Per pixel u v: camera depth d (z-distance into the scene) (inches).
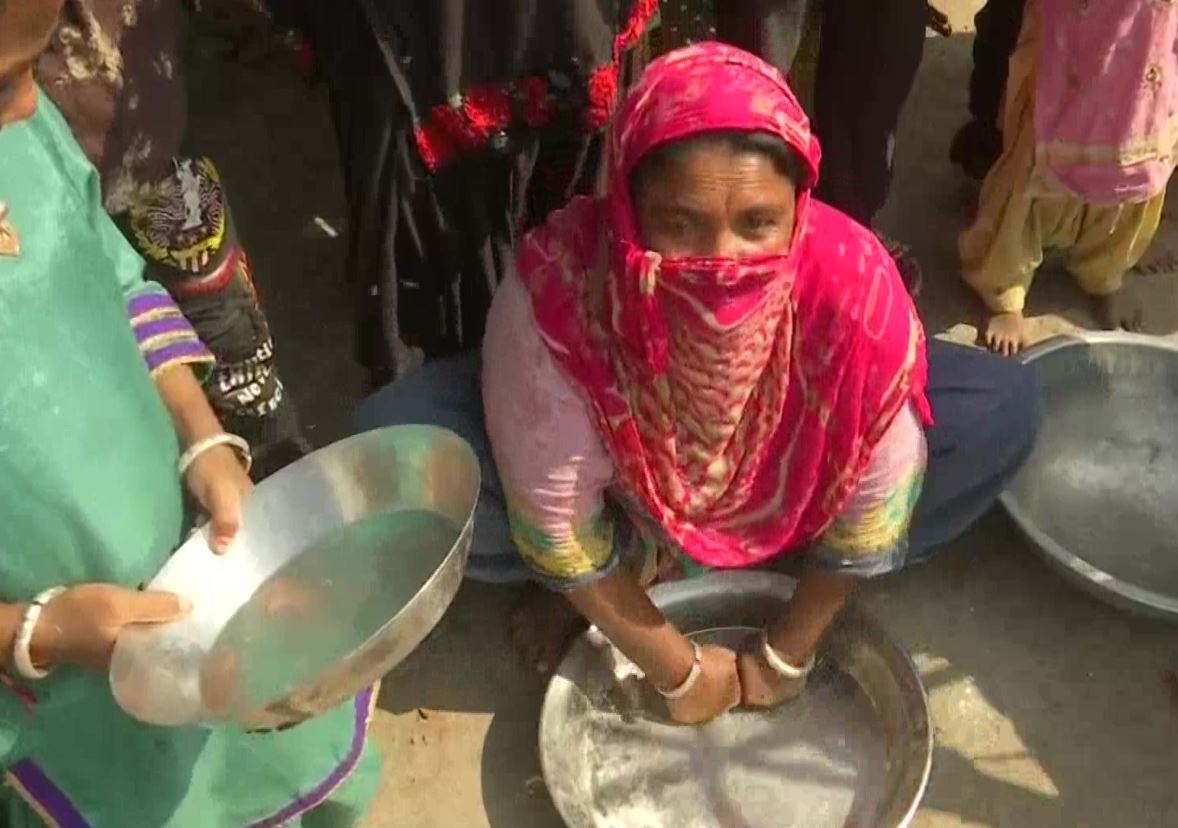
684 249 50.9
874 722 72.5
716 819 70.0
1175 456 83.9
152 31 54.1
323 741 59.6
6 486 41.4
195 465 51.2
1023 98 82.9
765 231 50.5
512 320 57.9
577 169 71.1
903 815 65.4
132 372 45.7
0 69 35.0
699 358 54.1
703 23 71.6
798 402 58.4
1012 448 73.4
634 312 52.9
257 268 99.6
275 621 51.2
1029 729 74.4
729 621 75.6
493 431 60.7
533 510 61.1
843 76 74.3
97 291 43.8
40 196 41.5
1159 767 72.6
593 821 68.1
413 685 77.4
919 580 81.0
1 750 47.6
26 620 43.2
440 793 73.2
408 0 59.3
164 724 45.4
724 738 72.7
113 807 53.1
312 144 107.8
